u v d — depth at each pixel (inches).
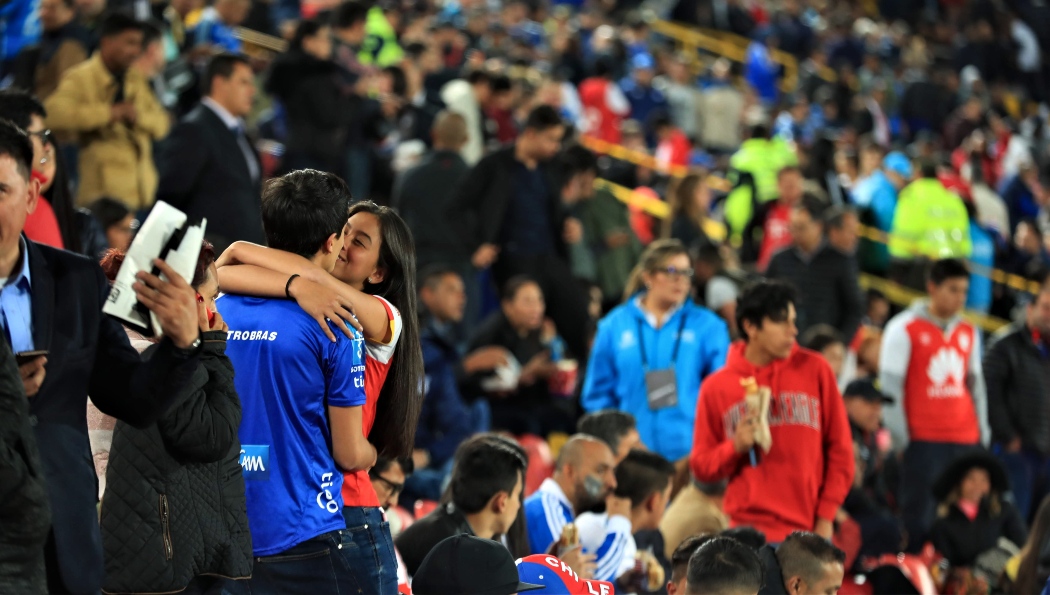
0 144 220.2
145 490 248.8
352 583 275.3
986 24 1806.1
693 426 531.2
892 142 1578.5
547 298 713.0
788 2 1818.4
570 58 1353.3
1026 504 641.6
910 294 1002.1
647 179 1112.8
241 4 935.0
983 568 526.9
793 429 428.1
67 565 222.2
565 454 418.3
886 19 1945.1
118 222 494.9
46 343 226.4
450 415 573.3
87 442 231.6
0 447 205.6
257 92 930.7
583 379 637.3
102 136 565.3
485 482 369.1
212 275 252.8
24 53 636.1
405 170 737.6
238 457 263.4
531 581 319.6
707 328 540.1
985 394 636.1
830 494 430.6
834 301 721.6
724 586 308.3
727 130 1389.0
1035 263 1044.5
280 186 280.8
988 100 1660.9
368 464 281.3
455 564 289.0
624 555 405.1
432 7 1370.6
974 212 1061.1
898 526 513.0
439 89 992.9
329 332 273.0
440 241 717.9
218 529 255.4
